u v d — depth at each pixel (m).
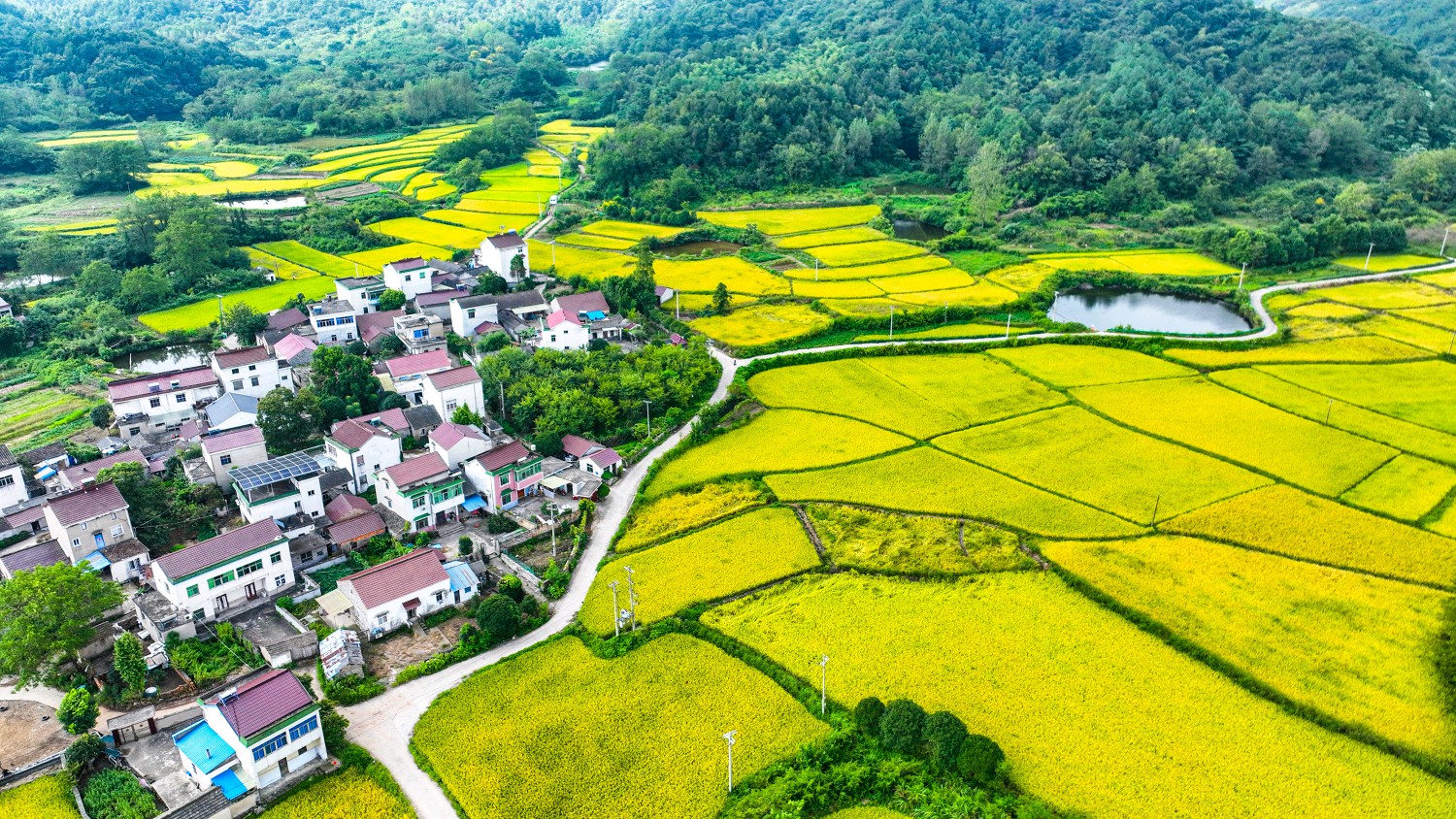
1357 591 93.00
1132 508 109.44
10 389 151.38
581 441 126.00
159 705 80.94
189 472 115.75
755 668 83.50
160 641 88.31
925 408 140.00
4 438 132.50
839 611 91.19
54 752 77.00
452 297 184.12
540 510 113.12
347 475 117.06
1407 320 179.25
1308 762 71.50
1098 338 168.50
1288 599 91.62
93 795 70.88
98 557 98.56
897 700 74.88
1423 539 102.25
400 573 93.31
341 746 75.44
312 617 93.44
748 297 195.00
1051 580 95.62
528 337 168.00
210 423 129.88
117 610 94.31
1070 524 106.06
